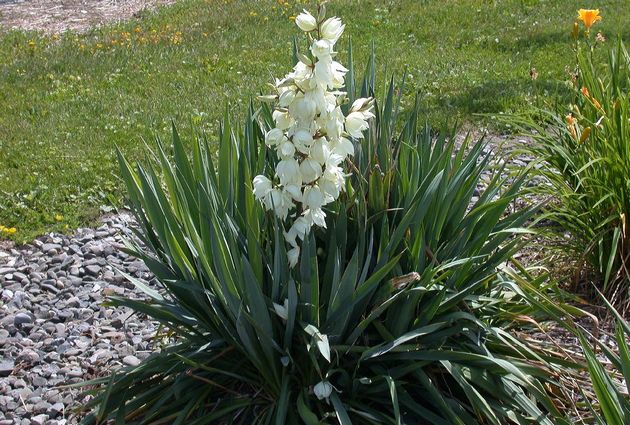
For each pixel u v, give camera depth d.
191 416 3.41
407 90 8.39
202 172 3.54
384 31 11.08
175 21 12.32
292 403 3.27
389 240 3.34
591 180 4.32
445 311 3.41
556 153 4.78
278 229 3.09
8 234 5.84
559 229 4.89
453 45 10.30
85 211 6.14
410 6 12.27
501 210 3.49
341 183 3.08
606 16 11.23
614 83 4.86
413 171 3.47
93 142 7.38
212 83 9.09
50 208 6.20
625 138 4.29
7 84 9.39
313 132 2.96
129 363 4.21
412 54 9.83
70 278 5.24
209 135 7.40
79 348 4.46
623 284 4.42
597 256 4.48
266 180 3.05
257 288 3.03
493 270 3.56
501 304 3.74
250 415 3.42
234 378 3.47
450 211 3.53
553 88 8.23
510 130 7.14
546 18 11.38
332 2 12.70
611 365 3.81
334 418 3.23
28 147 7.29
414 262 3.33
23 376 4.20
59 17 13.31
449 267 3.37
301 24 2.94
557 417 3.19
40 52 10.80
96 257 5.54
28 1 14.46
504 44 10.15
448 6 12.19
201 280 3.29
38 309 4.88
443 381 3.46
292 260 3.17
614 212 4.38
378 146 3.68
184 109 8.22
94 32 11.98
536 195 5.19
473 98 8.00
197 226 3.48
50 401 3.99
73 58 10.38
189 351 3.45
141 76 9.55
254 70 9.55
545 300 3.62
